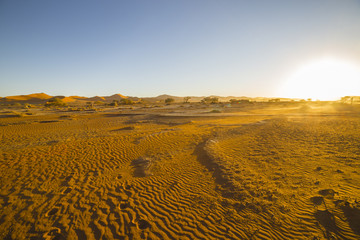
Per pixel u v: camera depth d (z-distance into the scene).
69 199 5.02
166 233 3.73
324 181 5.00
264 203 4.34
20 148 9.56
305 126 13.54
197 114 29.75
